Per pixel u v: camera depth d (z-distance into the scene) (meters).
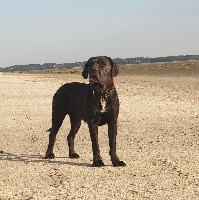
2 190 4.25
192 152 5.58
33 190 4.23
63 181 4.48
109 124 5.08
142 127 7.64
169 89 16.41
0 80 21.83
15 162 5.28
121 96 13.39
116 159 5.06
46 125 7.98
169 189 4.19
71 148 5.49
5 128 7.70
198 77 26.61
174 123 8.05
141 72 42.59
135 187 4.25
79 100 5.24
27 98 12.66
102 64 4.91
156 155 5.47
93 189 4.22
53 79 24.84
